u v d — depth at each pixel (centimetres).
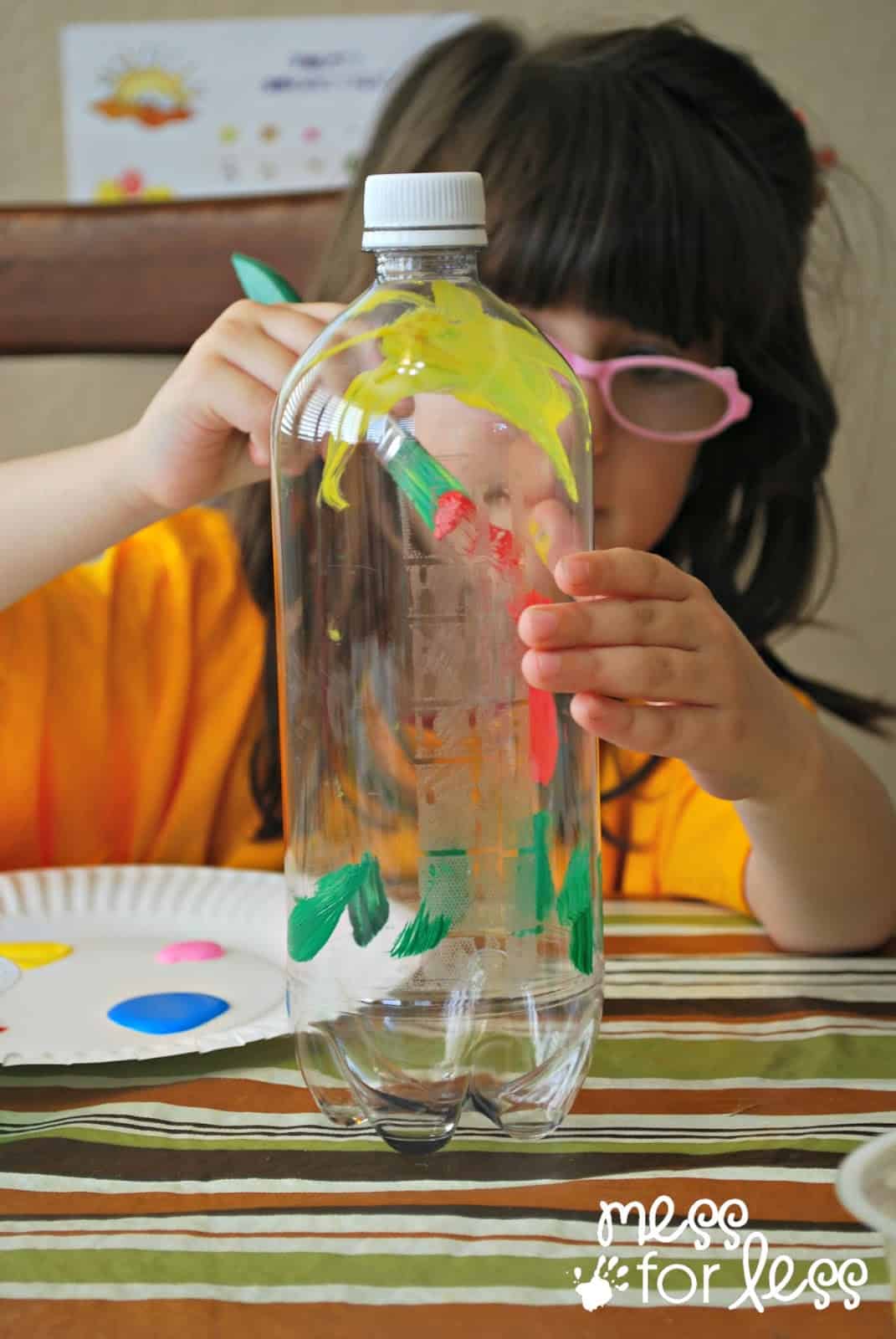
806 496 119
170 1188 48
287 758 53
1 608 90
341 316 54
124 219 142
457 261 52
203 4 153
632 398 99
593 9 155
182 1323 40
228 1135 52
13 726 109
